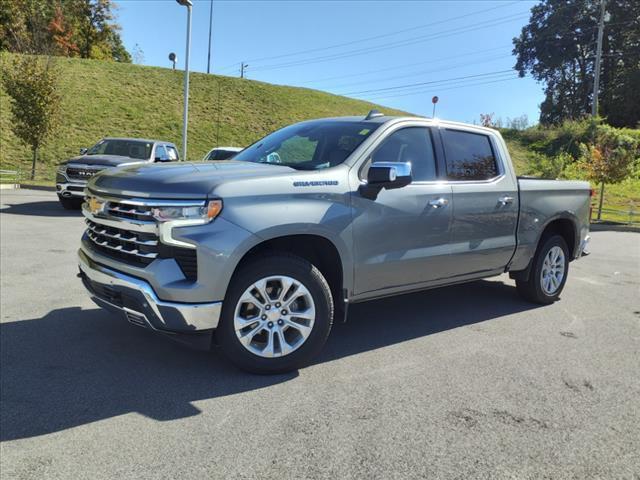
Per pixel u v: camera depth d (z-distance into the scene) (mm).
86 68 34719
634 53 50000
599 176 17219
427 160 4605
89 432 2918
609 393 3646
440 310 5664
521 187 5375
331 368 3934
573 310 5855
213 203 3334
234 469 2600
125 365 3855
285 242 3920
